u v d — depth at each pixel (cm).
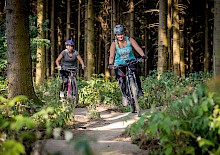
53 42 2670
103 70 3469
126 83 790
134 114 812
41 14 1816
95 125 752
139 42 2972
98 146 458
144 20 2703
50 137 519
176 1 1864
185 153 358
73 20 3234
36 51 1697
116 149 441
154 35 3005
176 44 1855
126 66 791
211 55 2775
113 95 1226
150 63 3102
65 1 3034
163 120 357
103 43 3391
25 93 819
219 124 339
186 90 620
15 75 812
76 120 815
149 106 988
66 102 915
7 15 815
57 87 1388
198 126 355
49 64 3259
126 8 2567
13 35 809
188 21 2791
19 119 319
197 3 2672
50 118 632
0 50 1314
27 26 832
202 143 320
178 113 432
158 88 1116
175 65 1845
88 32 1800
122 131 609
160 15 1541
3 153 282
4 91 973
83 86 1354
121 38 773
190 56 2917
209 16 2489
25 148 366
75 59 1123
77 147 236
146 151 427
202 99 372
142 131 473
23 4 818
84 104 1191
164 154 376
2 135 361
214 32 1157
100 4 2745
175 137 371
